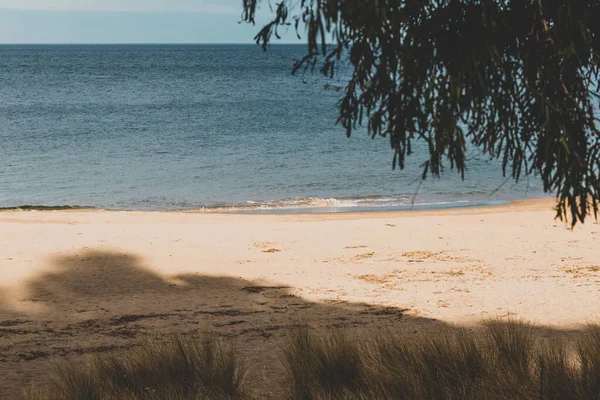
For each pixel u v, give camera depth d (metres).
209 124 58.44
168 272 13.52
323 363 5.73
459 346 5.71
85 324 9.77
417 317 9.66
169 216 22.14
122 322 9.91
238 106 74.94
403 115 3.03
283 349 6.45
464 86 3.08
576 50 3.18
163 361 5.86
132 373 5.73
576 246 15.80
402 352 5.61
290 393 5.31
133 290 12.19
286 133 52.66
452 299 10.98
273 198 28.14
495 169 33.78
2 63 175.62
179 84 109.31
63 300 11.45
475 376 5.09
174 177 33.66
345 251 15.52
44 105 72.75
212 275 13.31
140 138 49.25
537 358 5.43
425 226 18.52
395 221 19.58
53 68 154.38
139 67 165.38
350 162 38.16
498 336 5.96
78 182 32.22
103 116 63.19
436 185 30.28
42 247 15.39
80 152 42.03
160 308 10.88
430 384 4.91
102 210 23.73
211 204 26.86
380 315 9.92
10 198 28.44
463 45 3.04
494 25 3.02
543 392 4.57
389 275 13.26
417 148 42.97
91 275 13.16
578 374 4.92
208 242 16.34
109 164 37.66
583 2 3.14
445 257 14.89
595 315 9.30
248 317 10.07
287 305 10.96
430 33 3.03
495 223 19.00
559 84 3.19
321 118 63.69
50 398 5.35
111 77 125.25
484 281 12.55
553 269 13.56
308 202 26.92
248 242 16.41
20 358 7.83
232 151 43.03
